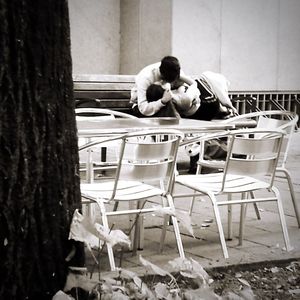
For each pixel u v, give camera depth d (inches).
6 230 125.3
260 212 261.0
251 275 183.5
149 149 179.8
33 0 125.0
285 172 232.1
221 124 228.1
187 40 524.1
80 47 551.8
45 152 128.5
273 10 570.6
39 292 130.1
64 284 132.9
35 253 128.9
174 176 206.5
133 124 224.1
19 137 124.6
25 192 126.0
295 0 583.2
